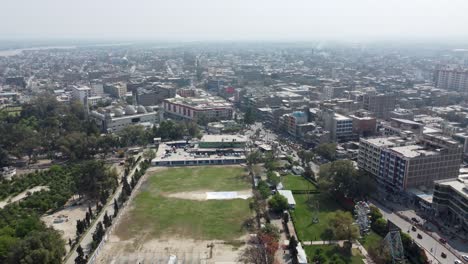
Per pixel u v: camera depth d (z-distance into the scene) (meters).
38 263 197.25
